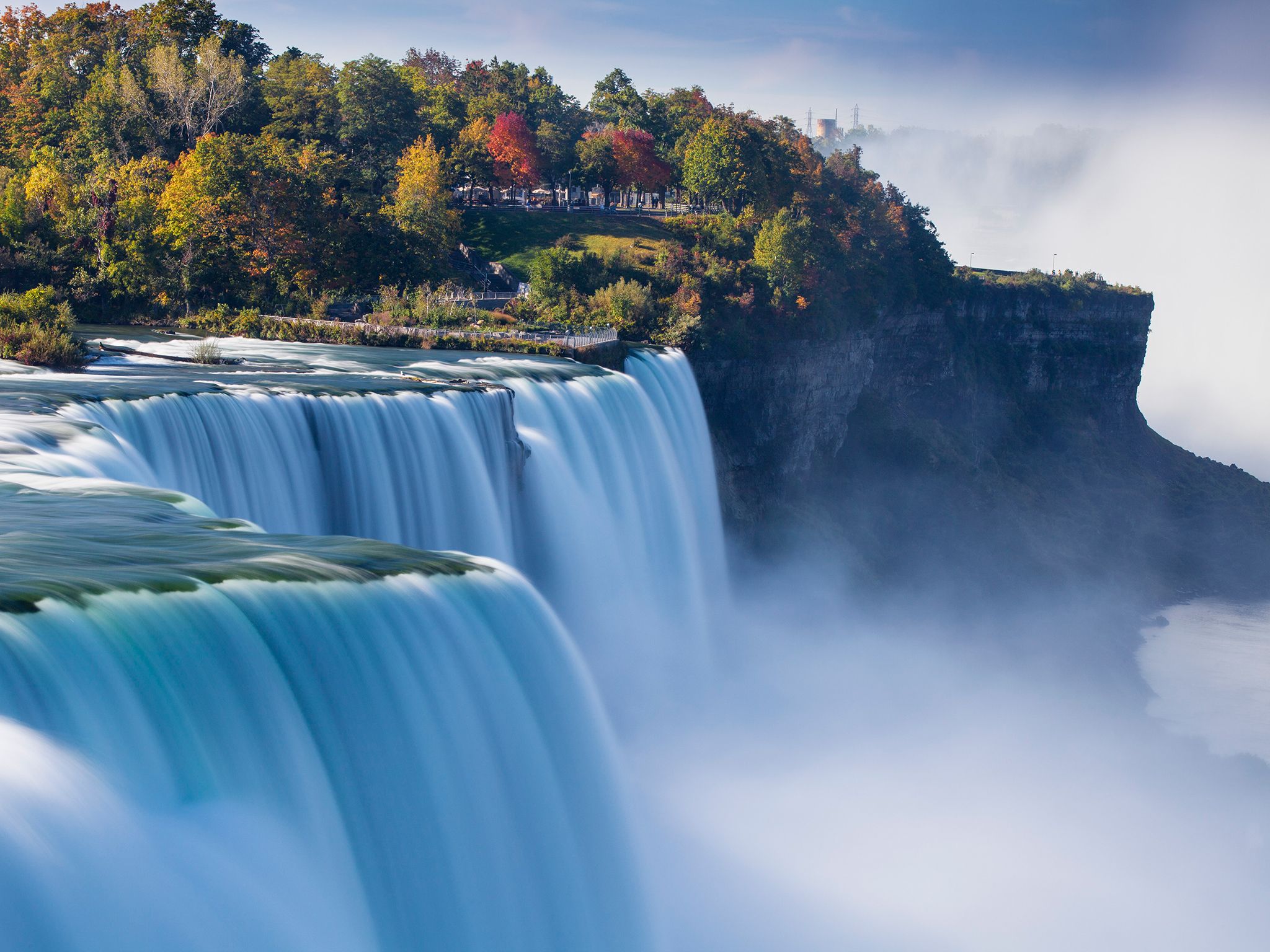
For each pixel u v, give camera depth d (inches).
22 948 627.2
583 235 4722.0
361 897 879.7
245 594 916.6
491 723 1043.9
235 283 3425.2
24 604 803.4
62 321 2400.3
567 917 1099.9
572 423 2252.7
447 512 1839.3
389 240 3934.5
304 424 1659.7
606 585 2231.8
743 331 3870.6
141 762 775.7
